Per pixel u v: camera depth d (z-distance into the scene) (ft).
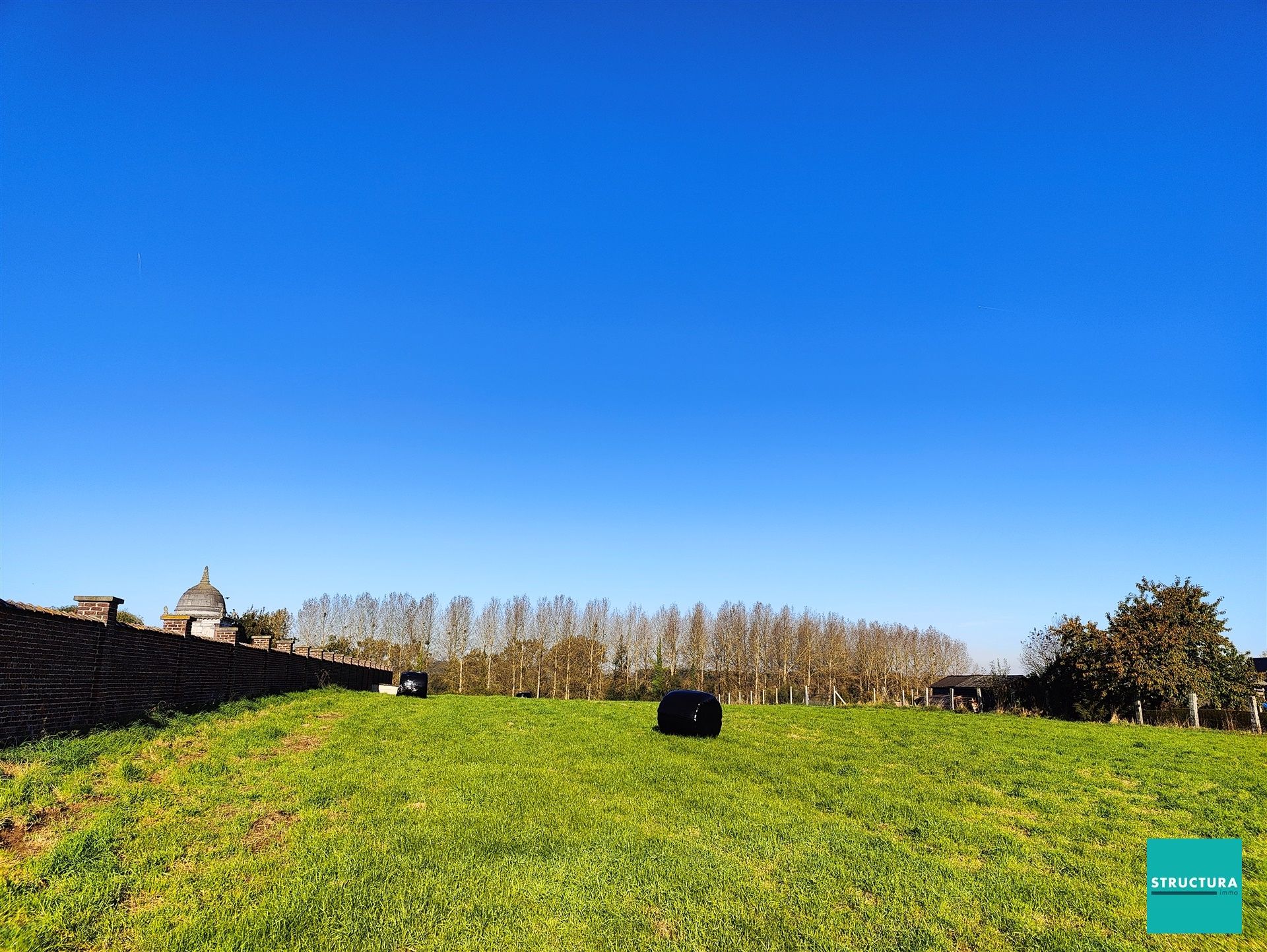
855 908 27.86
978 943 25.34
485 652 279.28
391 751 57.11
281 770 47.42
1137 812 46.34
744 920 25.82
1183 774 61.41
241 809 37.45
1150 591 134.72
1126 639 128.47
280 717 72.43
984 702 157.17
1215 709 124.06
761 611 272.72
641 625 279.90
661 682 258.78
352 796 41.22
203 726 61.62
